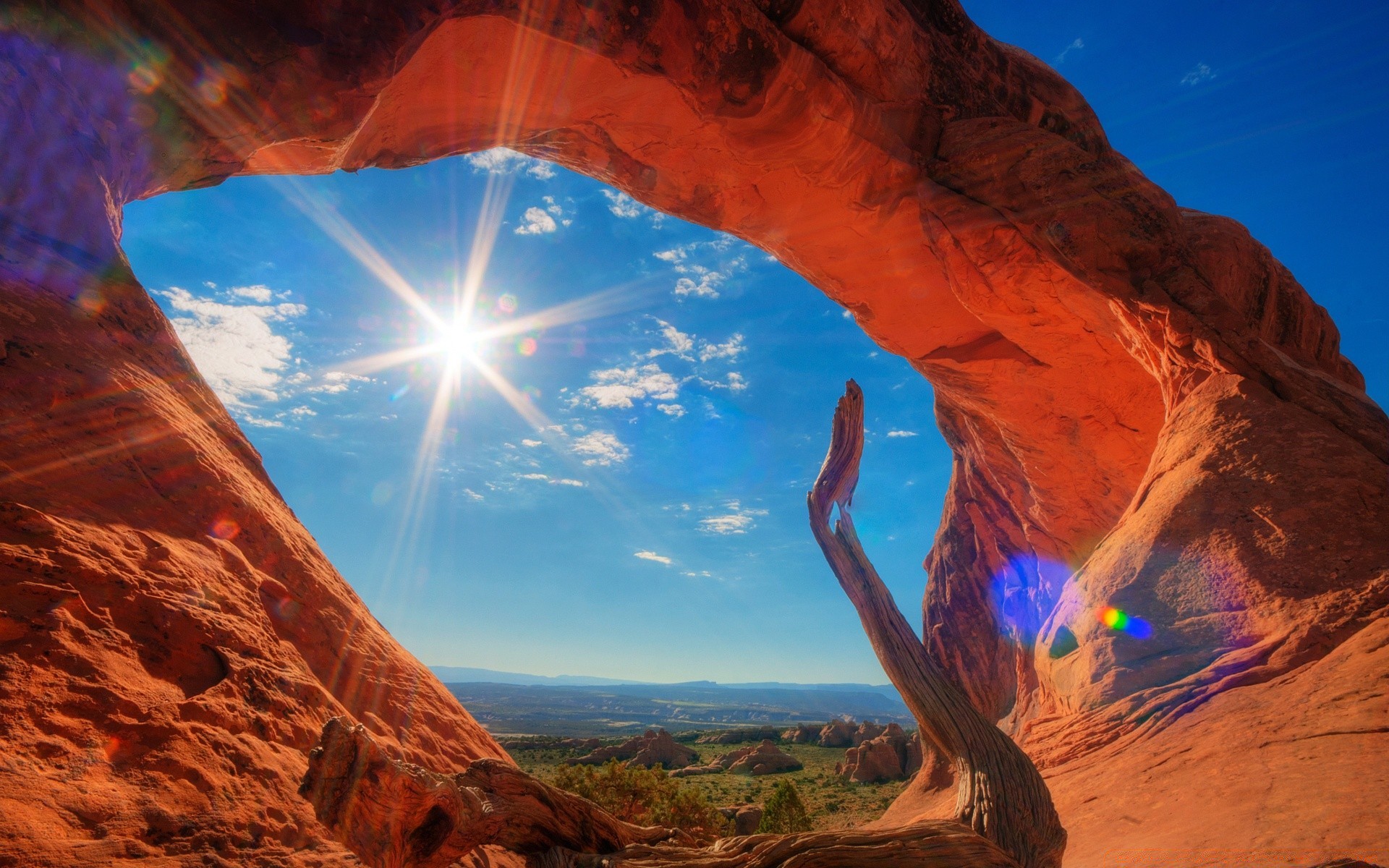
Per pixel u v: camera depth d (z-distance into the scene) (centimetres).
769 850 349
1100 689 1127
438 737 436
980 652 2712
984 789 445
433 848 284
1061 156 1596
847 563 556
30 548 301
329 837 292
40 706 256
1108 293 1570
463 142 1380
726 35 1223
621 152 1503
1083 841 723
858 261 1823
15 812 218
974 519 2755
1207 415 1370
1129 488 2003
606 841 363
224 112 833
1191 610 1115
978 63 1689
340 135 964
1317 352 1834
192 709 296
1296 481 1150
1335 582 1002
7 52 558
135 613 316
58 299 456
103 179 615
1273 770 696
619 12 1119
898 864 360
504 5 1035
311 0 856
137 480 388
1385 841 494
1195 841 598
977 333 2020
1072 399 1972
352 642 443
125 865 228
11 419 352
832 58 1445
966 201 1606
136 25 727
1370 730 686
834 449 588
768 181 1564
